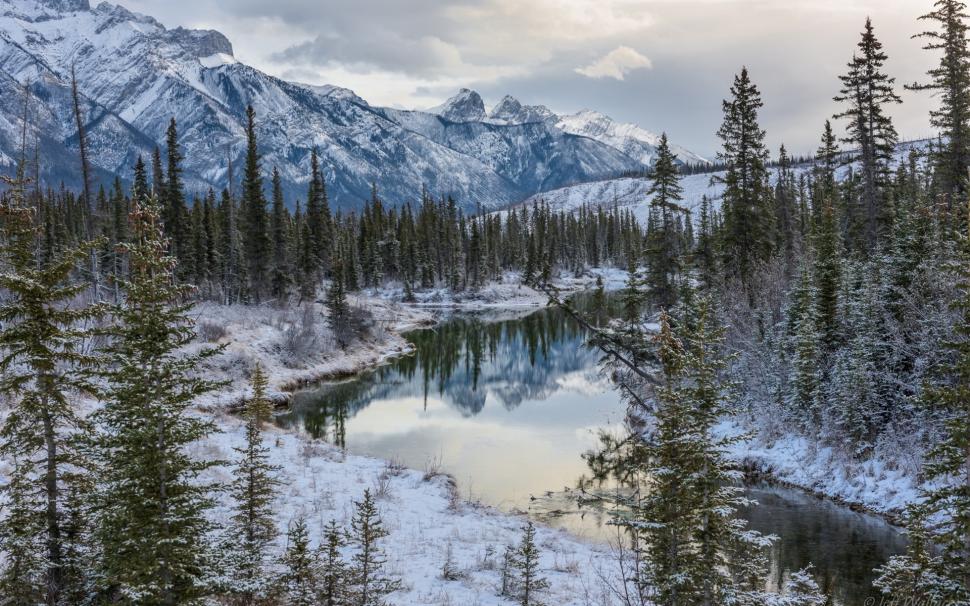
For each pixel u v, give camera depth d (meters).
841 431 23.56
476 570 15.50
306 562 11.23
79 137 39.59
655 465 10.15
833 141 45.06
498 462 27.20
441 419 35.12
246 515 13.80
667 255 35.69
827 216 28.80
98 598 9.10
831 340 26.62
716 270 36.75
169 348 8.72
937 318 20.84
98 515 8.55
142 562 7.93
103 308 8.93
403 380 45.62
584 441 30.44
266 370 39.75
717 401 9.92
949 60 31.27
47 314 9.63
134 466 8.25
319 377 43.69
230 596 10.60
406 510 20.14
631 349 13.32
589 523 20.39
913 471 20.61
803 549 17.55
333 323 52.81
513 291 108.88
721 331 10.27
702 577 9.31
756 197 37.00
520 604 13.52
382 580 12.12
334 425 33.12
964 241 10.75
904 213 30.12
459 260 111.00
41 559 9.04
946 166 32.50
